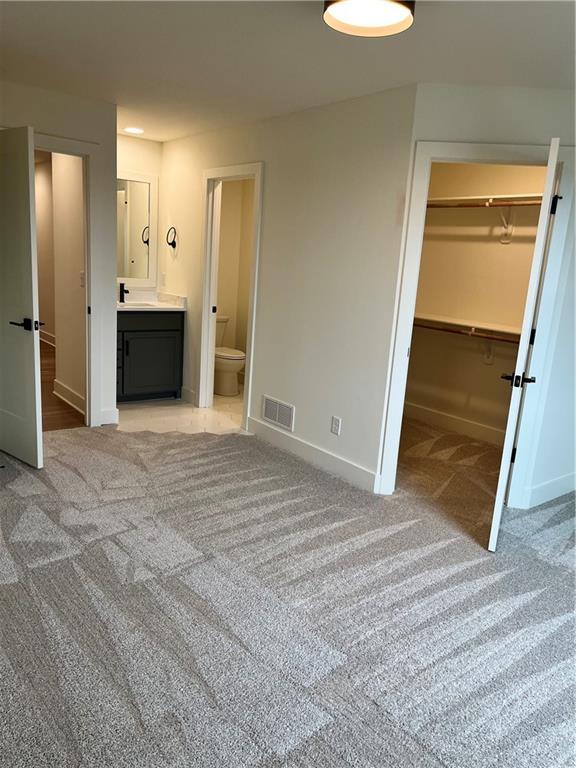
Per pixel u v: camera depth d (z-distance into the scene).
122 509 3.18
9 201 3.44
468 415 5.02
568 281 3.34
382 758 1.72
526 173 4.39
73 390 5.02
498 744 1.80
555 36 2.38
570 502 3.77
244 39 2.67
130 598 2.39
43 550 2.71
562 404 3.65
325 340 3.91
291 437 4.27
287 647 2.17
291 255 4.13
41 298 8.11
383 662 2.12
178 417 4.99
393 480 3.65
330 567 2.74
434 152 3.19
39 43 2.92
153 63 3.14
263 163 4.31
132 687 1.92
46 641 2.10
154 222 5.68
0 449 3.94
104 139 4.16
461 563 2.87
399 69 2.92
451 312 5.03
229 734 1.76
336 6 2.11
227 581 2.56
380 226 3.43
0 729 1.73
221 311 6.40
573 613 2.50
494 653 2.21
